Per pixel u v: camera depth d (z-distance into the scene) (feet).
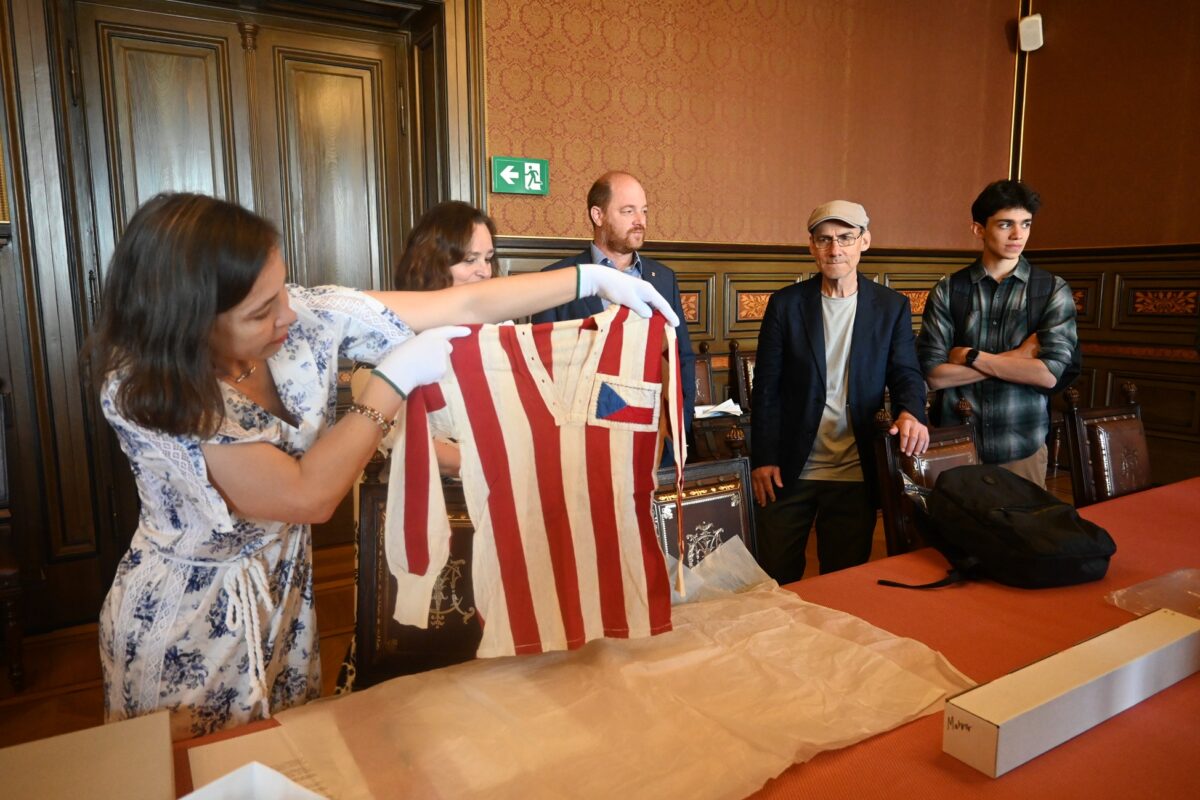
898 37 14.44
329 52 10.37
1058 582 4.36
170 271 2.65
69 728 7.02
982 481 4.68
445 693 3.19
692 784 2.57
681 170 12.54
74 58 8.78
